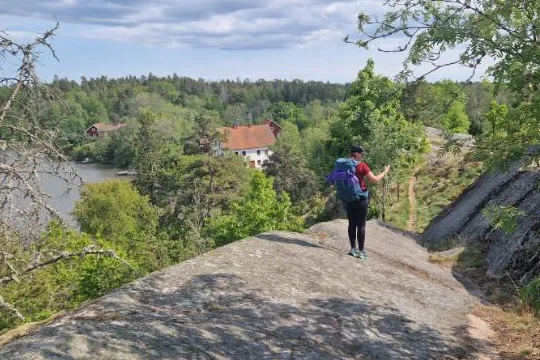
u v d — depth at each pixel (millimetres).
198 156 63750
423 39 4859
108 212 53938
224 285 6406
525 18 4883
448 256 12102
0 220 7082
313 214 41844
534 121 5109
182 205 57469
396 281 8383
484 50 4758
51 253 8289
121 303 5301
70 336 4121
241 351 4633
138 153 77562
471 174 34031
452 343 6152
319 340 5332
